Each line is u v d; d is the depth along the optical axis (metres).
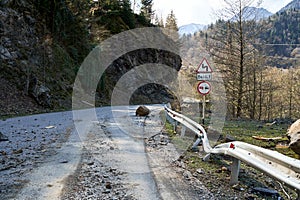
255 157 3.84
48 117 15.62
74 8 35.88
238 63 19.70
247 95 21.23
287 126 12.88
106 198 3.85
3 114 16.27
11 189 4.13
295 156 6.93
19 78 21.38
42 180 4.56
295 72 30.75
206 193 4.12
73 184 4.39
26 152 6.60
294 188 2.87
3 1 24.25
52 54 27.00
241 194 4.12
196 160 6.08
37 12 28.61
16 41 23.70
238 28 19.45
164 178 4.80
